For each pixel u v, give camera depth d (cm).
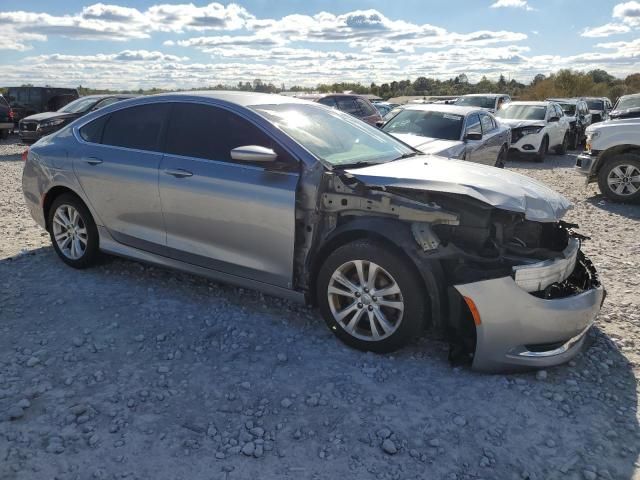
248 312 434
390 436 290
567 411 315
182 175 428
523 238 387
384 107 2455
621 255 613
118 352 371
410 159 446
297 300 400
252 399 321
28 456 269
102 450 275
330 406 315
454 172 395
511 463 274
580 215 834
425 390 333
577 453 281
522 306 333
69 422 296
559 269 354
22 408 305
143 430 291
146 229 463
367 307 367
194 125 439
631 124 904
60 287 477
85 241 510
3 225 685
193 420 301
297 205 381
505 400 324
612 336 410
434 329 405
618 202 928
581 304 351
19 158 1471
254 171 399
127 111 481
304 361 363
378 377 345
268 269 402
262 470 265
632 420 309
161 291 471
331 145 424
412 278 346
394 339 358
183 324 412
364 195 365
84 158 489
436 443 285
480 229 351
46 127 1552
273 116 422
